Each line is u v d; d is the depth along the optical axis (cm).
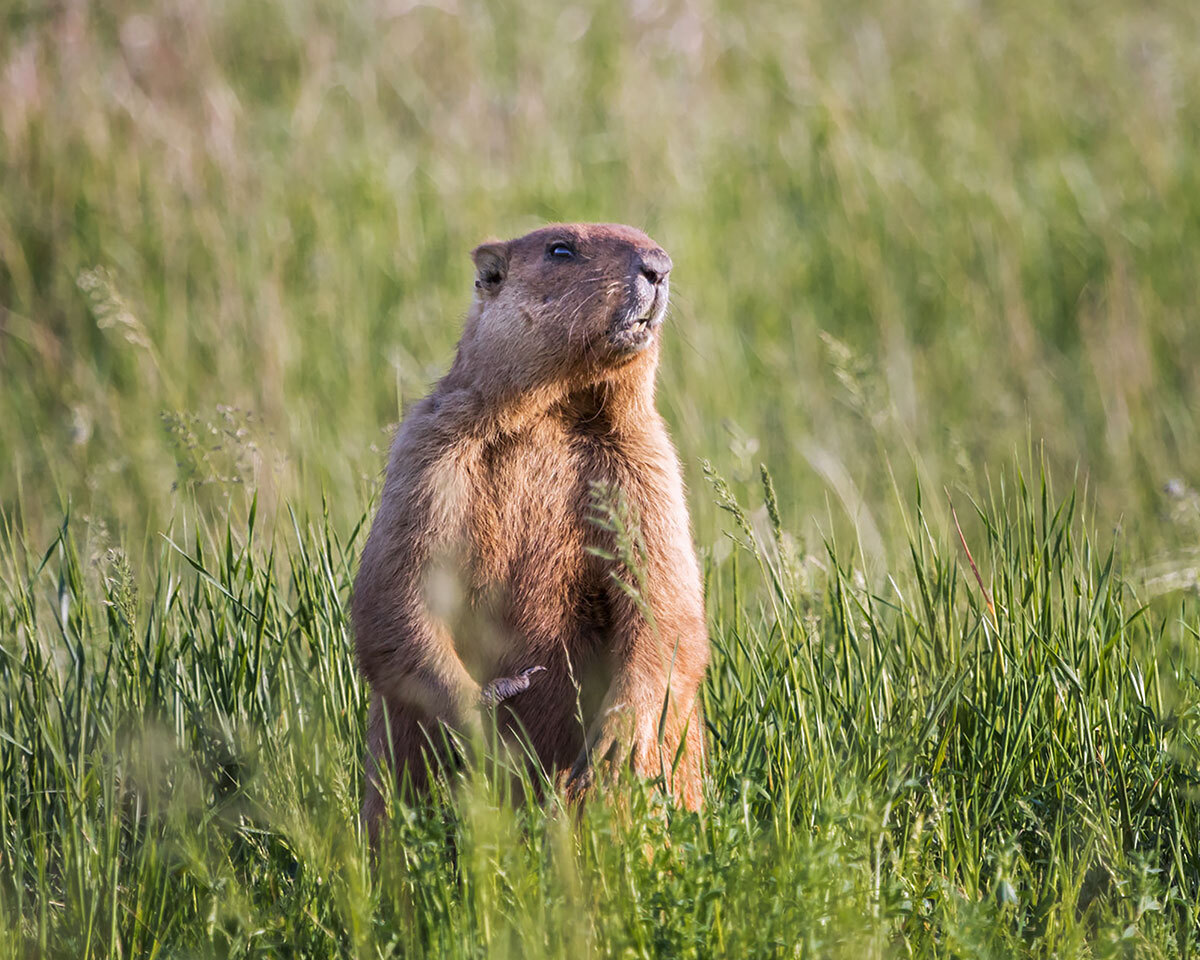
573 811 743
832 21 2427
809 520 1292
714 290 1780
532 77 2145
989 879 732
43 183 1811
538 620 806
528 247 832
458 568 795
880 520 1297
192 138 1903
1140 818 780
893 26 2408
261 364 1586
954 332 1738
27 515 1307
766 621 985
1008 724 813
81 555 1066
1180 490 1148
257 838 805
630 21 2312
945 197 1941
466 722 764
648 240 824
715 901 614
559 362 799
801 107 2130
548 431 809
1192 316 1719
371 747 834
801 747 789
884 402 1311
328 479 1344
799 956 612
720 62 2284
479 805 633
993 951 644
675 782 789
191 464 990
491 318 822
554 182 1923
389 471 810
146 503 1309
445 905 638
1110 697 831
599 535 802
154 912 713
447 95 2127
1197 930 692
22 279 1727
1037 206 1933
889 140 2092
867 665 881
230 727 858
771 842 668
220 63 2125
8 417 1544
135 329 1527
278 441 1324
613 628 806
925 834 742
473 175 1944
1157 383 1612
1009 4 2489
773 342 1738
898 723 793
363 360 1619
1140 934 642
